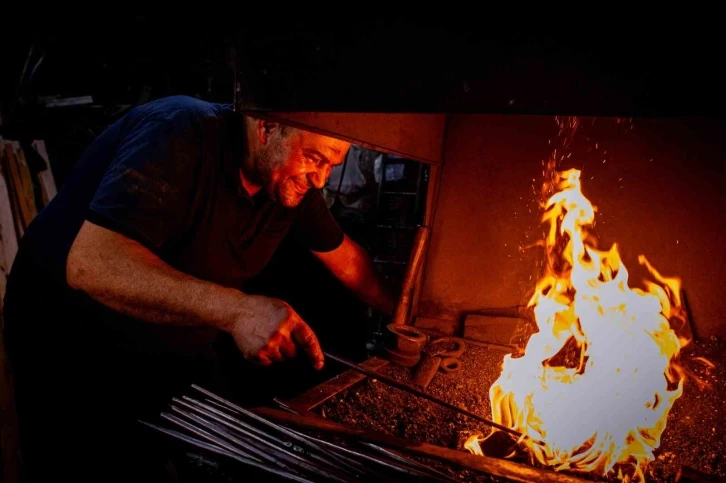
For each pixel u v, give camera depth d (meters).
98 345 1.71
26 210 3.02
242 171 1.69
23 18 2.84
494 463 1.27
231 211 1.71
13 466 2.29
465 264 2.47
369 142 1.75
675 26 0.92
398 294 2.36
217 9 2.75
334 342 3.88
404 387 1.48
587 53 0.98
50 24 2.89
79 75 3.32
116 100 3.34
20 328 1.75
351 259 2.30
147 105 1.70
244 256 1.85
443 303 2.49
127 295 1.33
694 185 2.18
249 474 1.17
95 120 3.25
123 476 1.79
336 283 3.89
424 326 2.40
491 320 2.31
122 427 1.79
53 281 1.67
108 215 1.38
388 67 1.14
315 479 1.12
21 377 1.78
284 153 1.54
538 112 1.03
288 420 1.42
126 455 1.80
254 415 1.34
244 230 1.79
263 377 3.67
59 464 1.81
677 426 1.58
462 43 1.07
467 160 2.48
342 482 1.08
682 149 2.19
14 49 2.92
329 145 1.54
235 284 1.92
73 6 2.82
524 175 2.41
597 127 2.30
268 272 3.90
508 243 2.42
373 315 3.77
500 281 2.42
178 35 2.99
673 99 0.94
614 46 0.96
